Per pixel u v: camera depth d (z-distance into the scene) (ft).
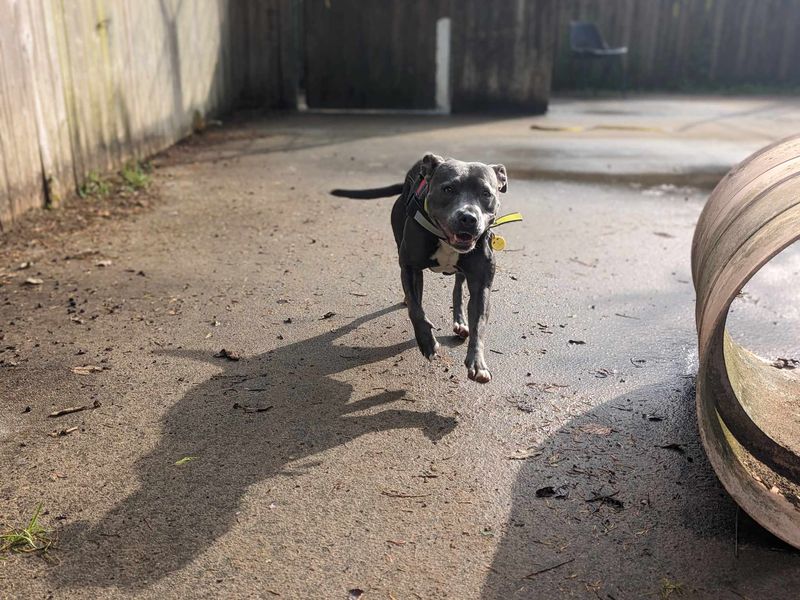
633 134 14.01
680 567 3.12
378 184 9.76
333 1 16.43
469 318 4.42
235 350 5.00
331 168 10.73
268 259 6.84
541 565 3.12
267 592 2.95
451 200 4.30
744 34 23.06
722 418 3.76
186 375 4.66
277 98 16.98
